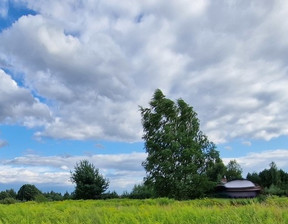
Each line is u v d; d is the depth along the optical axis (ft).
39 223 39.24
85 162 138.00
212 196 163.43
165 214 36.60
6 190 183.42
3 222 40.29
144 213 37.47
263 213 35.96
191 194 158.71
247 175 221.25
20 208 45.68
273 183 204.23
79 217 38.99
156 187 158.92
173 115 170.91
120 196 139.33
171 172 161.07
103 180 137.08
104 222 36.19
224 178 183.42
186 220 35.22
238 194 150.82
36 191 179.63
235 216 35.14
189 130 171.22
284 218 33.42
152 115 170.19
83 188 133.80
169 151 157.99
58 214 41.65
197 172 163.53
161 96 173.68
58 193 156.04
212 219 35.01
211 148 173.99
